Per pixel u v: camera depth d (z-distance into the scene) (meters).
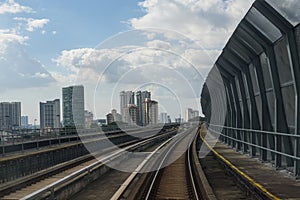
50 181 15.78
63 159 21.84
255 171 12.90
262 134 14.70
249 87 16.66
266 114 14.68
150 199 12.57
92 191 14.05
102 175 18.06
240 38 14.32
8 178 14.95
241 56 16.14
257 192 10.21
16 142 26.45
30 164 17.27
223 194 11.90
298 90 10.72
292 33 10.87
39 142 29.09
